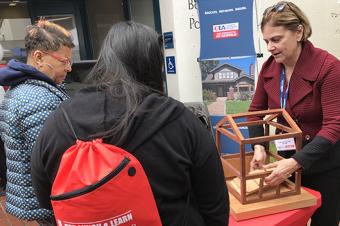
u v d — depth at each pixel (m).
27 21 5.19
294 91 1.45
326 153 1.42
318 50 1.43
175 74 3.87
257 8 3.36
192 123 0.79
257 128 1.52
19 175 1.25
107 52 0.80
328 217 1.53
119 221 0.69
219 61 3.28
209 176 0.82
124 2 5.33
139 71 0.79
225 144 2.75
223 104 3.36
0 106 1.37
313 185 1.51
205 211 0.86
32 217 1.25
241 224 1.14
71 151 0.71
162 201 0.77
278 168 1.22
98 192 0.66
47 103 1.24
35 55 1.38
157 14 4.72
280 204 1.19
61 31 1.42
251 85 3.21
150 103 0.76
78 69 1.76
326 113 1.35
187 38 3.79
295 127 1.26
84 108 0.77
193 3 3.71
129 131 0.72
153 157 0.74
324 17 3.60
